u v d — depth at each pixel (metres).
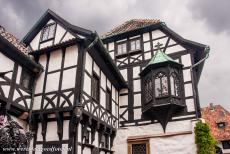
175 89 11.80
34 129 8.86
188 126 11.36
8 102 8.02
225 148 19.55
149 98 12.16
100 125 10.29
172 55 13.05
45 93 9.21
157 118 11.92
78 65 9.04
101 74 10.91
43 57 10.03
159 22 13.55
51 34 10.62
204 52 12.15
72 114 8.30
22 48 9.52
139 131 12.16
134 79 13.38
